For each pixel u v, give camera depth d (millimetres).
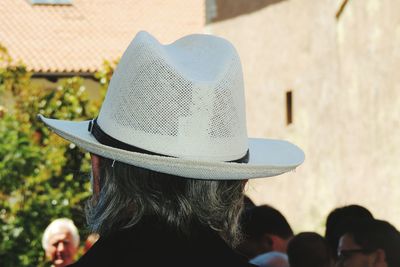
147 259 1913
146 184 1969
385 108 13039
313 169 16125
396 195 12695
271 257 5285
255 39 18516
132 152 1925
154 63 2020
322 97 15680
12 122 11305
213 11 19922
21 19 26578
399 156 12609
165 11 27422
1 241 10602
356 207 5715
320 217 15766
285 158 2465
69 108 12312
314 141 16062
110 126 2055
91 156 2080
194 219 1969
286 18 17141
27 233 10711
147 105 2014
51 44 25812
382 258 4520
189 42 2250
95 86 25266
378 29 13250
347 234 4609
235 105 2092
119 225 1979
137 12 27297
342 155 14844
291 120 17281
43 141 11898
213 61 2158
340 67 14898
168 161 1920
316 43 15914
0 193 10961
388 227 4602
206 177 1958
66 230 7582
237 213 2059
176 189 1967
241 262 1971
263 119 18297
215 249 1958
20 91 12273
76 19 26766
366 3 13680
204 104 2023
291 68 17031
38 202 10914
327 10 15344
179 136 2010
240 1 18984
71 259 7609
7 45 25531
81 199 11086
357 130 14180
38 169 11156
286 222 5527
